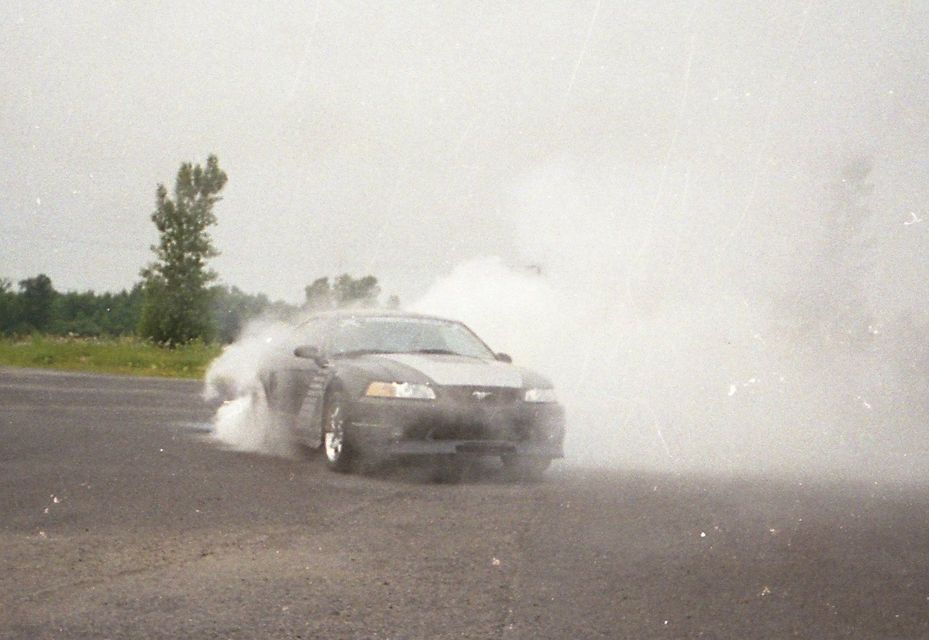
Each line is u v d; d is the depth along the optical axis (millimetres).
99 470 6961
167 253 34031
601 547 4789
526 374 7789
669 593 3953
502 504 6051
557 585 4039
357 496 6254
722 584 4113
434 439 7230
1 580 3871
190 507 5602
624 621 3555
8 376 18844
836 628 3537
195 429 10234
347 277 27500
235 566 4219
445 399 7234
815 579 4238
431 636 3326
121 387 17250
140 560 4273
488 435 7309
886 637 3449
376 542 4797
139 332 34250
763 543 4969
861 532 5328
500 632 3389
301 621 3447
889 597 3973
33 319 59688
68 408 12266
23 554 4316
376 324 8766
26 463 7219
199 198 34312
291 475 7199
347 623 3441
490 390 7359
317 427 7887
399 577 4109
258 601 3682
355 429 7297
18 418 10625
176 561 4277
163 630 3295
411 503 6023
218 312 34719
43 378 18828
